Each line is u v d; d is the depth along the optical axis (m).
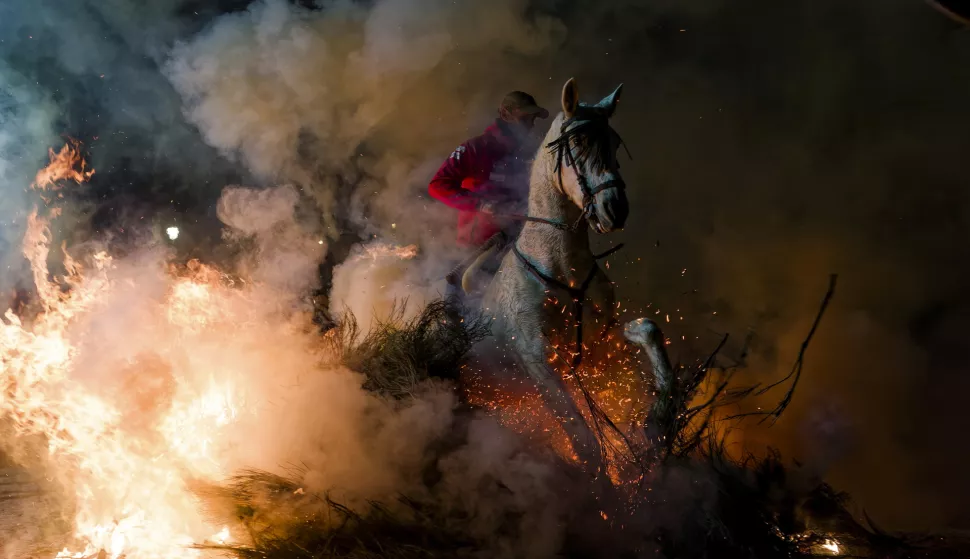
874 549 3.74
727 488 3.54
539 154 4.18
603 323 4.21
